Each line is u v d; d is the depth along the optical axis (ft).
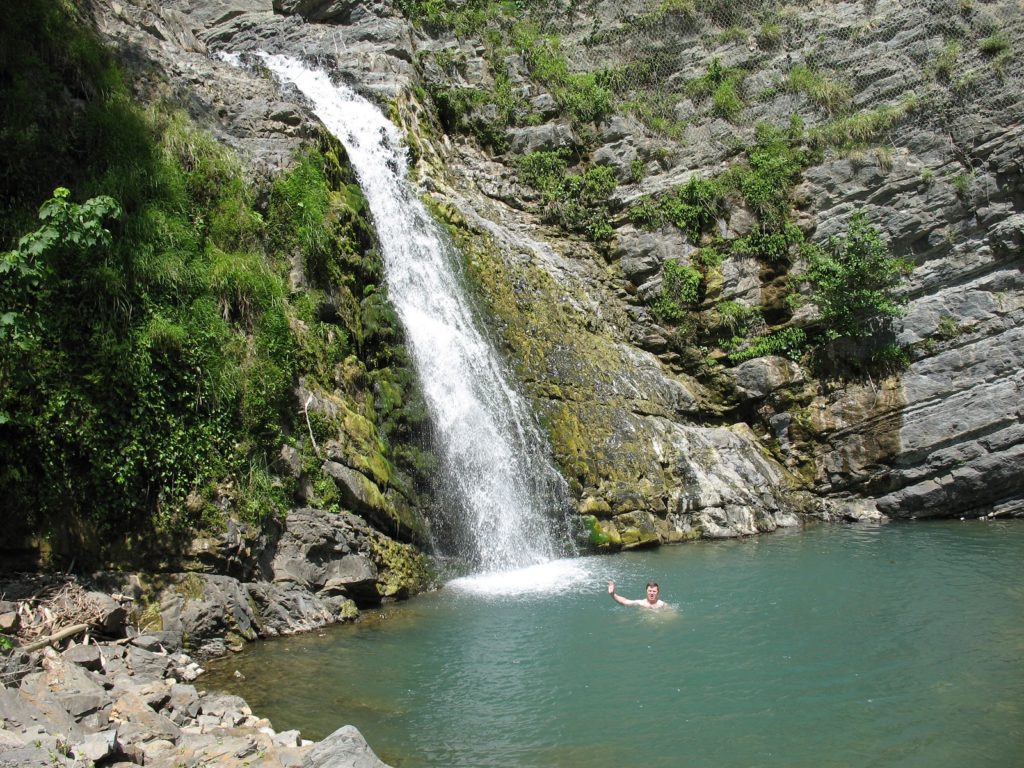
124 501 32.96
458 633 35.37
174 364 35.35
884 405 67.51
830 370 69.92
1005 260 67.56
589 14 87.40
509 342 61.00
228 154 44.34
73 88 41.45
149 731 22.38
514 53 84.48
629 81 82.84
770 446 70.18
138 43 51.21
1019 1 71.10
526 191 80.12
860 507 67.56
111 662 27.37
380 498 42.09
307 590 36.83
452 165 78.69
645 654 32.76
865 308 69.05
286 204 46.09
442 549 46.80
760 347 71.72
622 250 77.05
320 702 27.61
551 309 66.18
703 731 25.88
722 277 73.61
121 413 33.50
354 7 83.56
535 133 81.20
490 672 30.78
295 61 72.23
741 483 62.80
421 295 56.08
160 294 36.68
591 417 60.18
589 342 66.90
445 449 49.49
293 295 44.11
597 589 43.04
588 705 27.81
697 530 59.00
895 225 70.59
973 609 38.06
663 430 62.80
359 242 51.37
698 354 72.79
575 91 82.48
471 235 65.21
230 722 24.88
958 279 68.74
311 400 40.86
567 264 74.64
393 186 60.64
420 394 49.60
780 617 37.52
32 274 30.40
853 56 75.87
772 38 79.46
